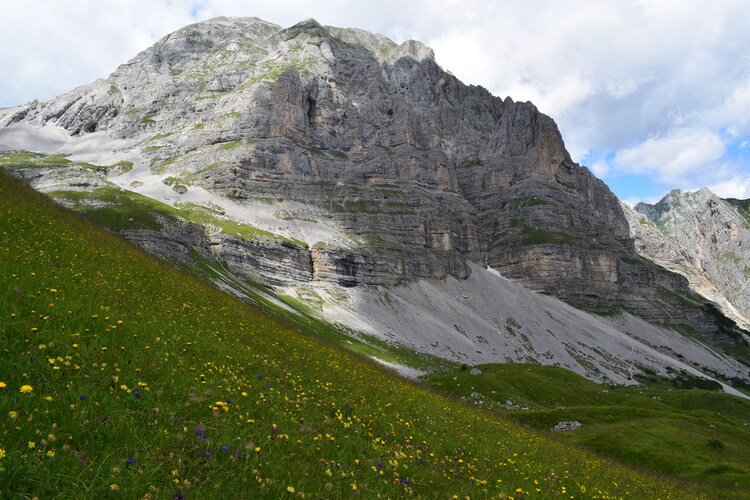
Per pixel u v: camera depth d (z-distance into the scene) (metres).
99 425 8.10
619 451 60.22
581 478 19.92
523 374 133.50
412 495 10.70
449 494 11.59
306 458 10.35
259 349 21.59
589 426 77.88
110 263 27.42
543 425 80.19
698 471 51.56
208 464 8.27
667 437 66.12
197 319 21.89
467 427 22.36
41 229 26.98
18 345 9.83
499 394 110.25
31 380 8.66
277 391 14.37
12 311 11.49
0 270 14.57
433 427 19.38
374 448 12.69
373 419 16.42
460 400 45.72
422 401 25.14
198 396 10.95
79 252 26.09
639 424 74.19
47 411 7.74
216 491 7.66
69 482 6.44
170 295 25.84
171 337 15.80
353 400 18.39
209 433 9.36
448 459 14.90
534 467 18.50
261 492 8.20
